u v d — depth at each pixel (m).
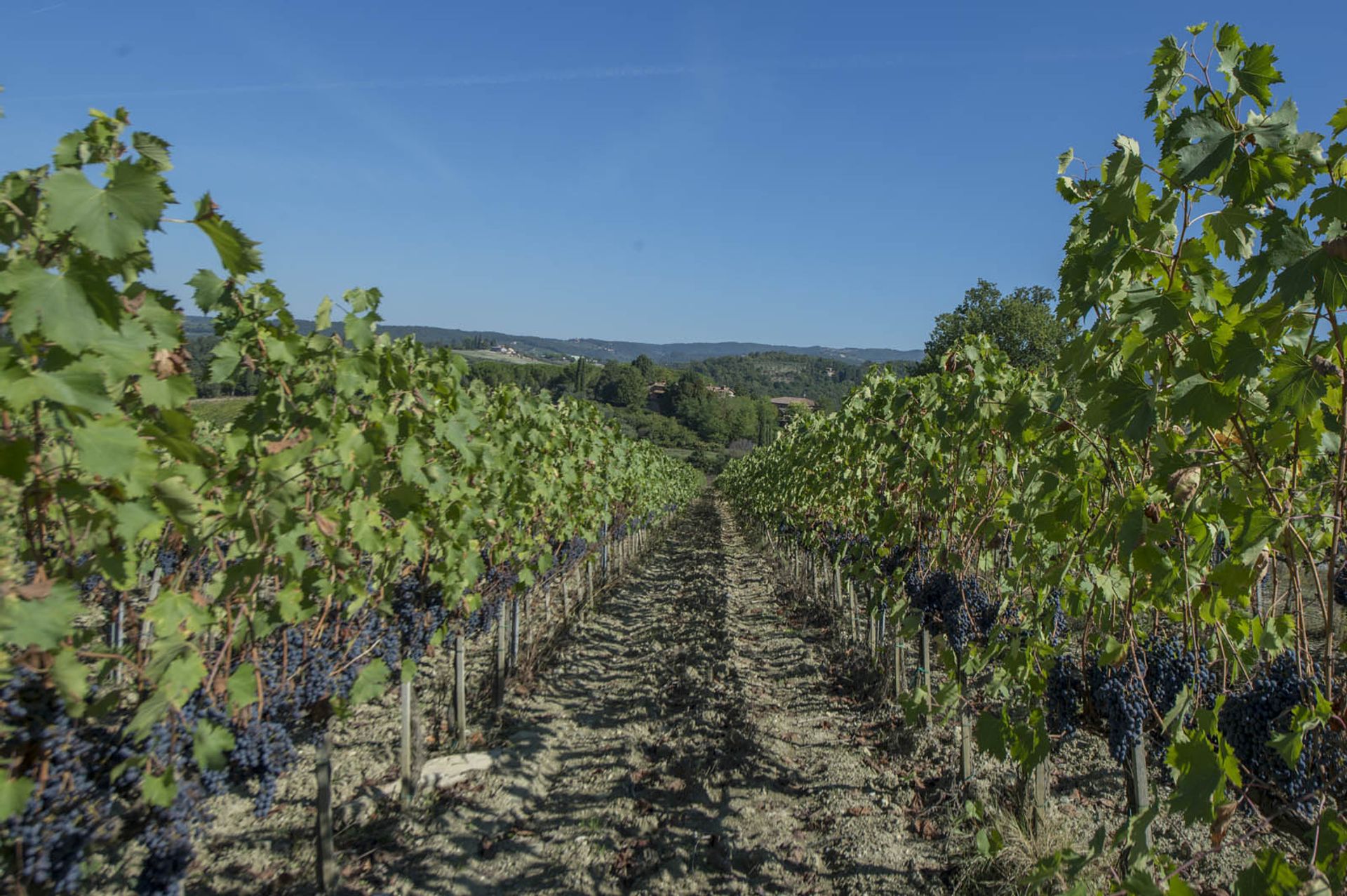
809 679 8.09
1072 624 4.77
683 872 4.43
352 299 4.25
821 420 11.42
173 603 2.82
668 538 27.55
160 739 2.72
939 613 5.05
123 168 1.99
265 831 4.88
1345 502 2.38
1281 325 2.29
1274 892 1.99
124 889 3.74
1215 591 2.87
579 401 11.09
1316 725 2.25
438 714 7.08
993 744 3.54
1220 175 2.27
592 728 7.13
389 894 4.33
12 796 2.19
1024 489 3.79
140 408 2.72
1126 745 3.07
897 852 4.40
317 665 3.95
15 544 2.55
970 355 5.63
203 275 3.69
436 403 5.12
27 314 1.92
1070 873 2.51
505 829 5.12
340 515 4.04
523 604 9.11
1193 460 2.63
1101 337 2.76
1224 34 2.40
